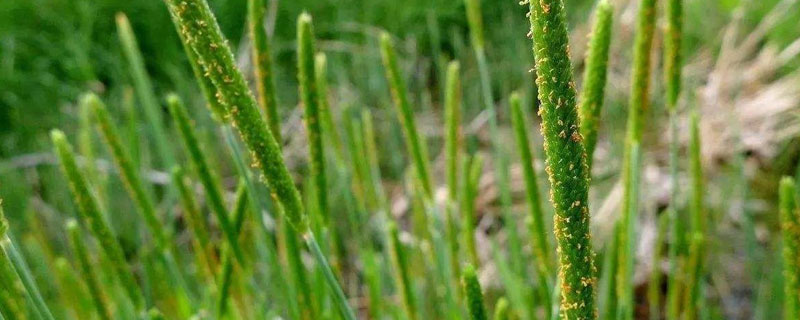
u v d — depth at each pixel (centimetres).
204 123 63
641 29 32
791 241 31
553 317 33
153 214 36
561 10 26
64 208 58
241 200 34
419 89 72
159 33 71
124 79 69
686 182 57
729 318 49
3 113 69
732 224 54
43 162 59
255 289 41
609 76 67
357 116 65
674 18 33
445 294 38
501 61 72
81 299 39
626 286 34
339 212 53
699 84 67
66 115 66
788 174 58
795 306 31
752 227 45
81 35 69
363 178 41
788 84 62
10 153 66
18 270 30
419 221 40
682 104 64
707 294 50
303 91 33
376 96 69
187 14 29
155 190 61
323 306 37
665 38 34
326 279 31
